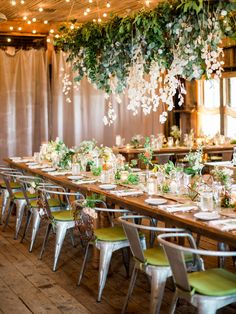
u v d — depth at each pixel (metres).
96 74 5.11
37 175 5.96
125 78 4.91
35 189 4.80
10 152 9.42
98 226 4.33
